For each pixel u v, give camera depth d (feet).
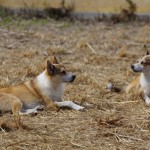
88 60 119.24
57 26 158.30
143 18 171.42
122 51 125.49
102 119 78.43
